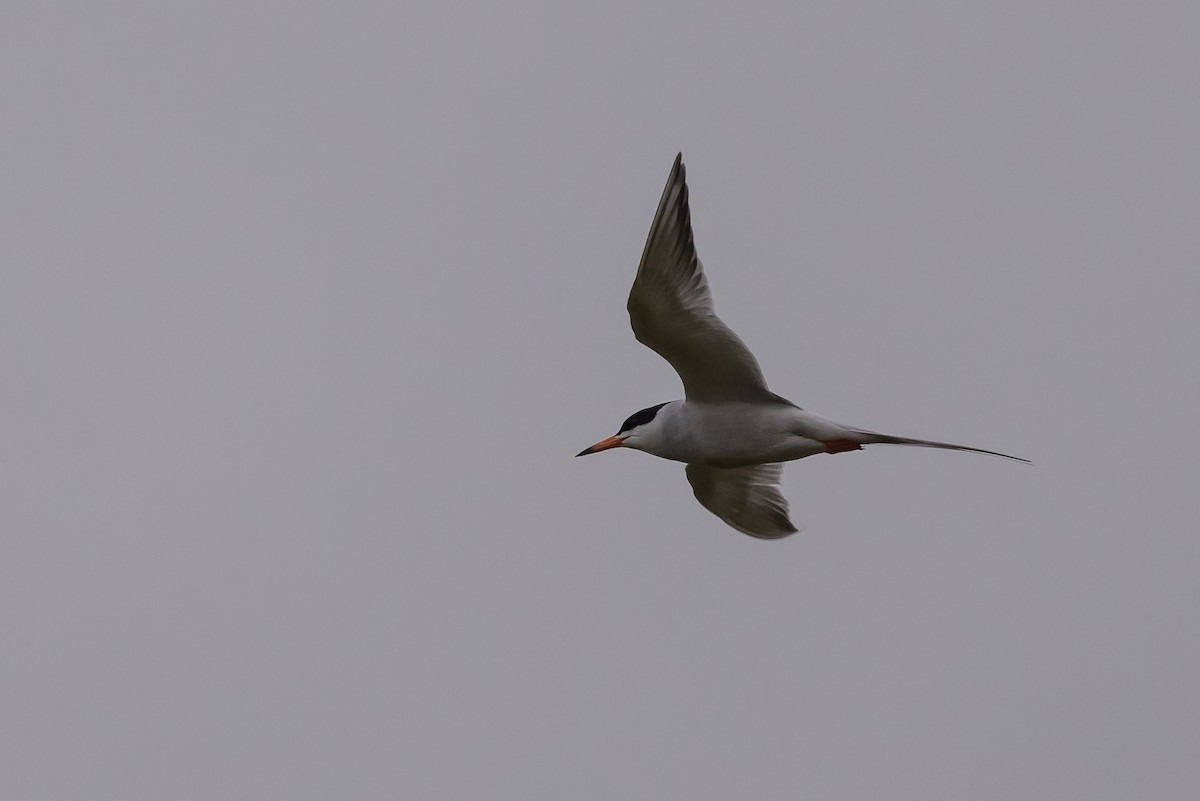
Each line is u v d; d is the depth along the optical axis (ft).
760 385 47.26
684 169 43.93
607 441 50.29
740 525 56.29
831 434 47.50
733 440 48.55
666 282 44.78
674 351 46.93
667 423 49.34
